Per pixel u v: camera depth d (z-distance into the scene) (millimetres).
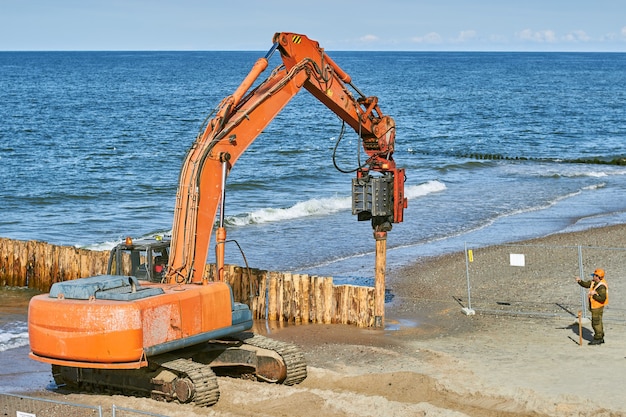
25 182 51969
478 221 41062
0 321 24266
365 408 15078
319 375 17594
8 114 97500
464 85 179000
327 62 19516
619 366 18234
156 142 74562
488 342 20688
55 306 15188
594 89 166250
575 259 30875
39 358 15445
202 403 15500
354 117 20375
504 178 57438
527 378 17484
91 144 71812
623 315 22922
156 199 47531
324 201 44969
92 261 27766
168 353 16516
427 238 36875
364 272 29953
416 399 16109
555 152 73750
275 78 18984
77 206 45188
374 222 21969
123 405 15711
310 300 23406
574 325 22188
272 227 39438
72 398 16672
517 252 32562
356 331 22156
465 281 28047
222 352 17312
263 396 16016
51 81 175375
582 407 15312
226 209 44469
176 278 16703
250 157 65438
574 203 46594
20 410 15969
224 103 17438
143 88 157250
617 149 75375
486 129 92625
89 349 14914
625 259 30531
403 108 119062
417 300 25609
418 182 55094
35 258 28969
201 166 16906
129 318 14844
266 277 24078
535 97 141875
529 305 24531
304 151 69938
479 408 15516
